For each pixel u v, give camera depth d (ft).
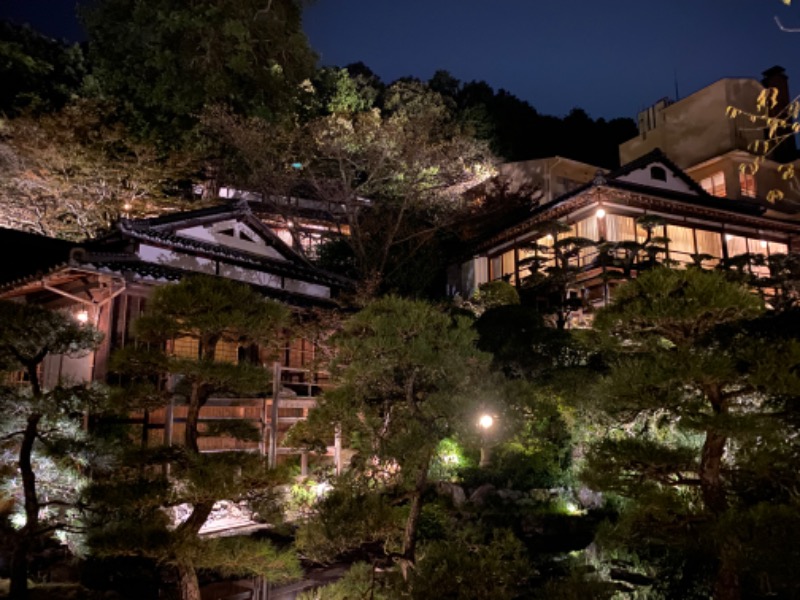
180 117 78.64
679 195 76.18
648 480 21.18
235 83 78.95
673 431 36.65
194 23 73.05
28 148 63.21
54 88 83.87
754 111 94.12
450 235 93.66
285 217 82.02
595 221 73.26
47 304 46.75
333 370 26.58
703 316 19.43
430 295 90.07
